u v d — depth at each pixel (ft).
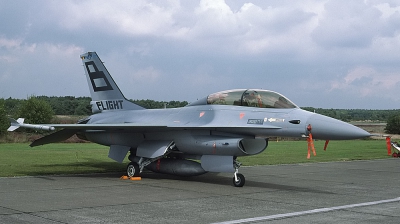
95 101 59.67
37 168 55.11
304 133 37.78
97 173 51.60
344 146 128.88
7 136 132.87
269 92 42.27
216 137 41.96
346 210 27.94
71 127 44.37
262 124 39.96
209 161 42.27
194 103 47.11
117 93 57.21
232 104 43.47
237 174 40.42
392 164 69.10
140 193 35.09
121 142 51.01
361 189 39.19
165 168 46.83
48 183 40.70
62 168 55.98
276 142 152.76
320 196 34.47
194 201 31.22
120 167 59.21
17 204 28.78
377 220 24.58
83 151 90.22
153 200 31.45
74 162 65.21
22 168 54.44
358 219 24.85
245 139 42.09
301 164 67.62
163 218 24.66
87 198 31.94
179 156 48.62
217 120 42.63
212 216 25.41
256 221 24.07
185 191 36.65
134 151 53.42
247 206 29.22
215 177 48.29
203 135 43.21
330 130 36.47
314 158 79.87
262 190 37.88
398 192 37.29
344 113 417.08
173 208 28.09
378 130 236.43
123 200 31.24
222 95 44.78
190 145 43.78
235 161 41.24
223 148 40.47
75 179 44.65
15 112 167.43
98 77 59.06
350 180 46.65
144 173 52.47
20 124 44.68
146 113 52.44
